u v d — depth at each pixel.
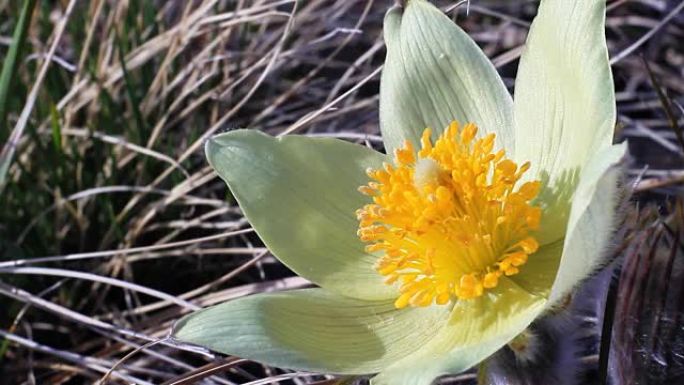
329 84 0.26
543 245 0.17
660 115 0.25
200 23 0.24
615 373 0.18
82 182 0.23
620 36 0.26
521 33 0.27
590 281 0.16
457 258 0.17
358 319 0.18
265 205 0.18
